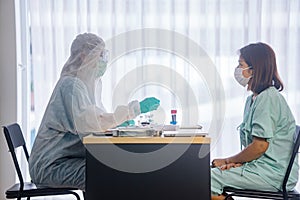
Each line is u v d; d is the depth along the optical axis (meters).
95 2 2.93
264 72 2.22
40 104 2.96
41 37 2.94
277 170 2.16
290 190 2.18
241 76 2.29
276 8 2.93
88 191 1.79
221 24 2.95
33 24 2.94
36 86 2.96
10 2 2.94
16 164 2.20
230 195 2.15
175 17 2.94
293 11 2.95
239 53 2.36
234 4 2.93
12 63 2.97
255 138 2.15
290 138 2.20
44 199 2.99
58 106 2.13
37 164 2.16
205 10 2.93
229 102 2.96
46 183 2.18
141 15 2.94
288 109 2.23
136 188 1.77
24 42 3.00
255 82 2.23
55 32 2.93
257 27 2.91
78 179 2.11
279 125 2.21
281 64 2.93
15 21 2.95
